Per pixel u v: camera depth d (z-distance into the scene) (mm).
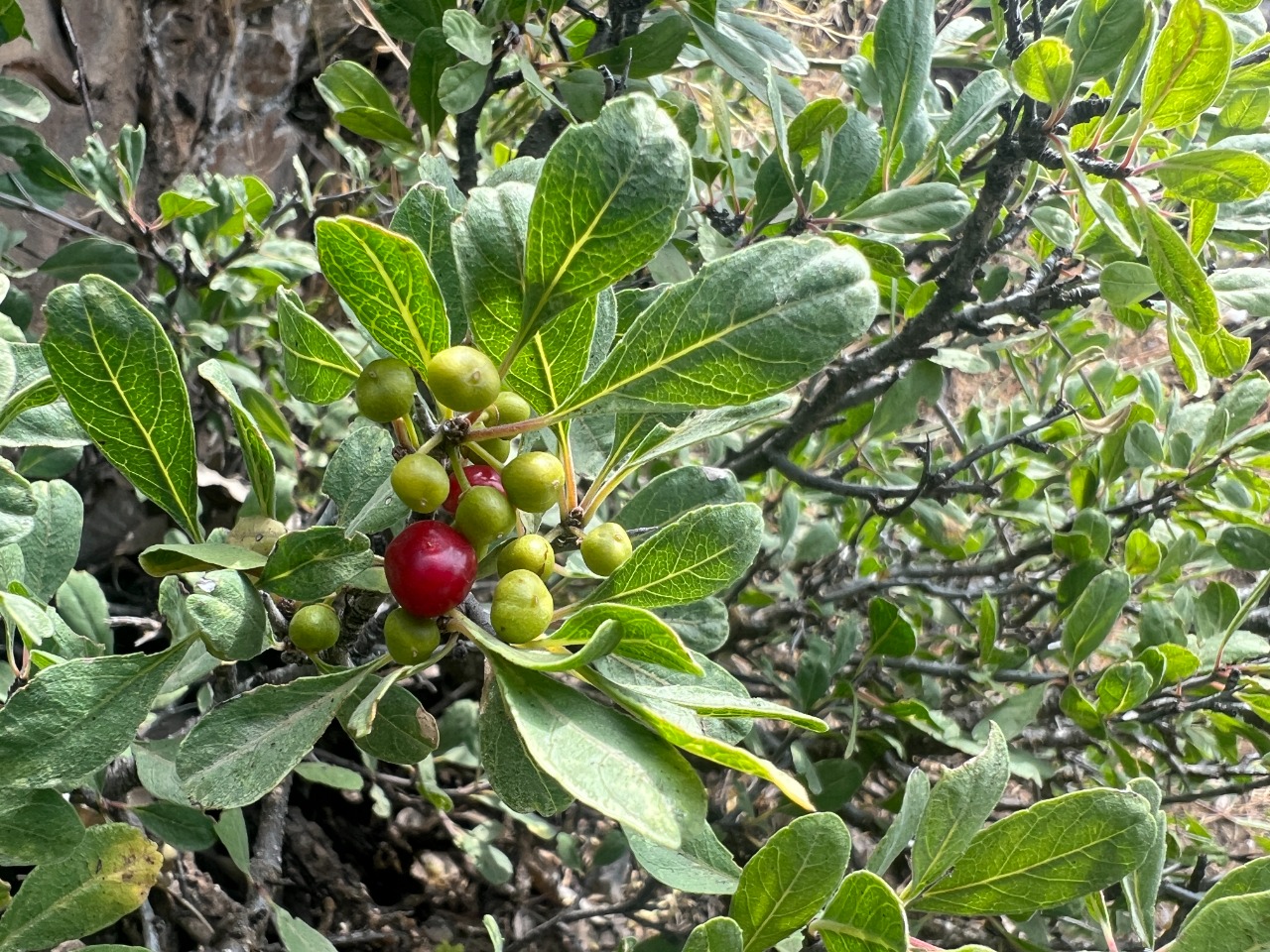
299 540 108
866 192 281
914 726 328
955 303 259
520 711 93
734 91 456
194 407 342
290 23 415
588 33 303
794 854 129
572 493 127
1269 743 289
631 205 93
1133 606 382
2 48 323
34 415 133
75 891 143
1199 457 323
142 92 385
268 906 224
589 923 361
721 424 136
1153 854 167
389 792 336
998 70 275
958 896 145
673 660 97
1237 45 288
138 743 186
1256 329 411
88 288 101
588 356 116
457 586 103
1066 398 426
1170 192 198
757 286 96
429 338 106
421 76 256
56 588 167
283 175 436
